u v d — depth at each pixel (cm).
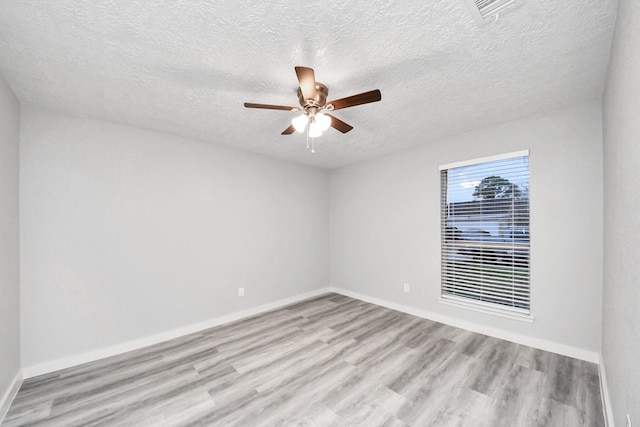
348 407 184
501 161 288
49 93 210
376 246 412
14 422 173
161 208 297
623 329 130
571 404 182
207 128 290
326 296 458
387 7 131
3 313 186
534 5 130
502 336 283
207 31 147
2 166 187
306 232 450
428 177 348
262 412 180
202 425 170
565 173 245
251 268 376
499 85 207
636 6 100
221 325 336
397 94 220
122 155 273
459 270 322
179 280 308
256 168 386
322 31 148
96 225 256
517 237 276
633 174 110
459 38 154
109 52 164
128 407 186
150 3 127
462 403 186
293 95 220
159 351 268
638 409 101
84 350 246
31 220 225
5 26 140
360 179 437
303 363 242
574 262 240
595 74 191
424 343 277
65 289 239
